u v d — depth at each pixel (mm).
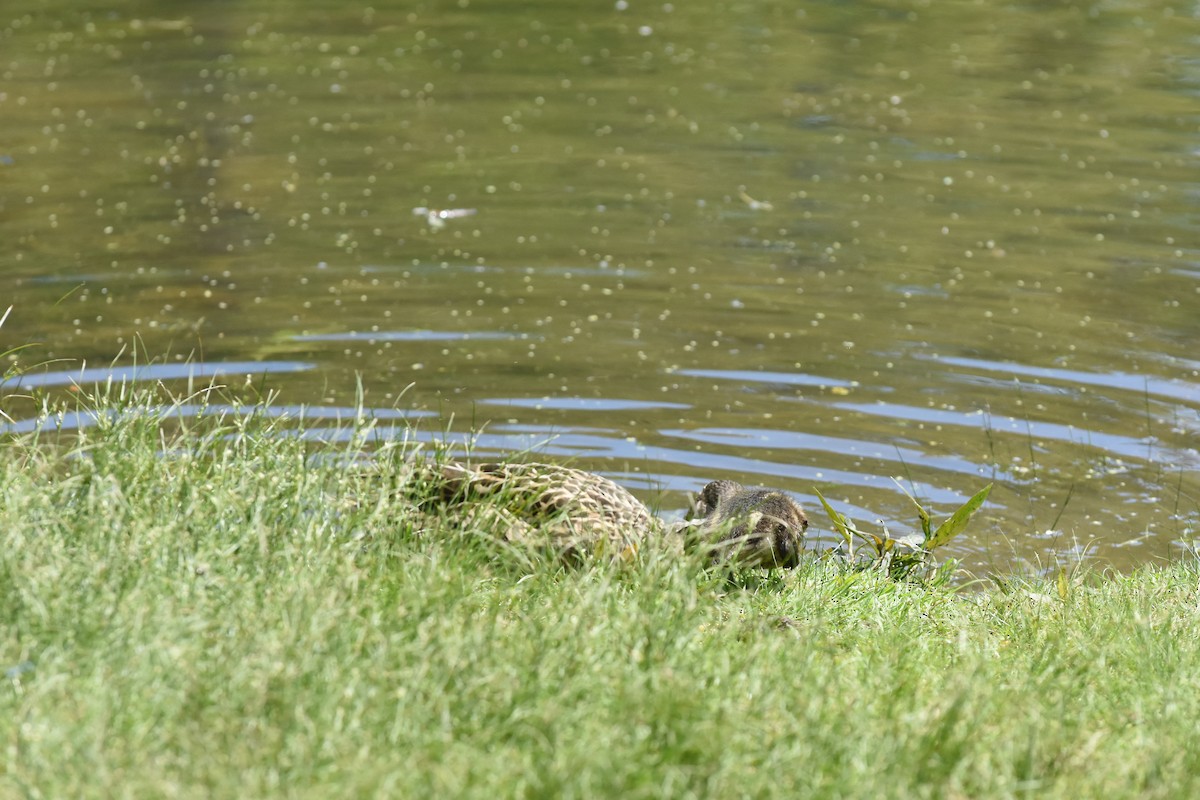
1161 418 14305
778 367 15242
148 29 31156
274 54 29141
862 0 34219
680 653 7754
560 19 32500
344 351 15227
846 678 8008
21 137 23109
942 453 13516
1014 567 11469
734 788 6426
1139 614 9297
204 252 18203
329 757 6477
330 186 21047
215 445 10078
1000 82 27375
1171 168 22250
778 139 23703
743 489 11172
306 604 7582
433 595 8117
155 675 6887
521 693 7094
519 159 22469
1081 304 17109
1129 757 7223
